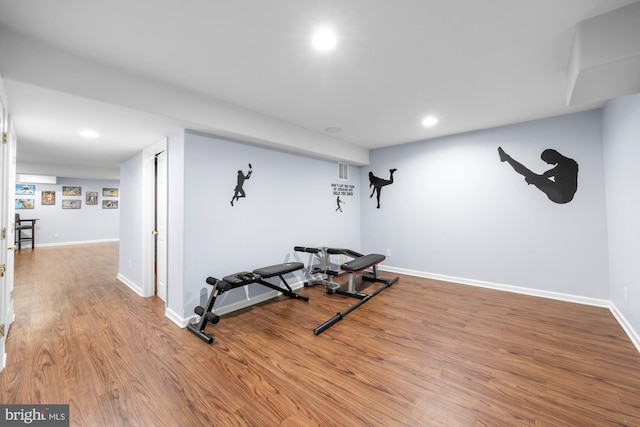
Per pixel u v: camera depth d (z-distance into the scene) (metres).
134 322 2.76
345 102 2.75
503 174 3.58
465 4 1.44
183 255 2.69
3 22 1.52
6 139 1.97
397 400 1.64
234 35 1.68
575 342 2.29
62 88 1.81
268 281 3.49
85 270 4.94
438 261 4.19
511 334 2.45
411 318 2.81
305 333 2.51
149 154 3.47
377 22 1.58
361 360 2.07
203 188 2.83
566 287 3.21
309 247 4.07
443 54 1.92
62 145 3.37
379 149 4.83
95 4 1.39
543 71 2.15
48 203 8.02
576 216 3.13
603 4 1.46
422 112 3.05
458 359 2.07
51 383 1.79
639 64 1.54
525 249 3.46
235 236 3.12
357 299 3.40
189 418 1.51
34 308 3.12
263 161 3.42
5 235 1.99
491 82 2.34
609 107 2.70
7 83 1.67
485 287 3.76
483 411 1.55
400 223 4.59
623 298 2.54
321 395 1.69
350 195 4.88
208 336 2.38
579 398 1.64
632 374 1.86
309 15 1.51
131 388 1.75
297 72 2.15
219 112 2.67
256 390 1.74
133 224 3.94
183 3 1.40
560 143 3.20
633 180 2.21
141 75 2.16
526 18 1.56
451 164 4.01
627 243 2.39
